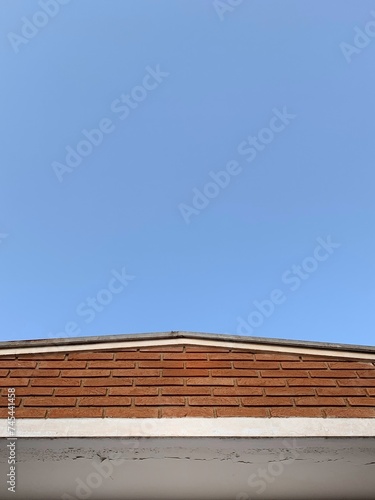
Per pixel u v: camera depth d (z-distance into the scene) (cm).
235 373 297
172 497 279
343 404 271
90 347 318
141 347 321
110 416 255
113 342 322
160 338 327
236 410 263
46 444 240
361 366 309
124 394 276
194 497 279
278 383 289
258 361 311
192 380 289
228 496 278
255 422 251
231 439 242
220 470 259
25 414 256
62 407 263
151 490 274
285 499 279
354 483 268
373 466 254
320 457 251
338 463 254
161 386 284
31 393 275
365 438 242
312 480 267
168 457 250
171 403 269
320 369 305
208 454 249
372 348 321
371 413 262
